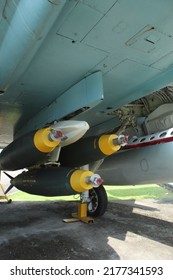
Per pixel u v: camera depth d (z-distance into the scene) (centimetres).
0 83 278
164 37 230
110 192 874
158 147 405
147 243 336
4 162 399
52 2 164
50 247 315
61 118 350
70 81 312
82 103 304
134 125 471
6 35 218
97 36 227
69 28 216
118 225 423
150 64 280
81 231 386
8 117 446
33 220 457
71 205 616
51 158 361
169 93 442
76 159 382
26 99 364
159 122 439
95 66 279
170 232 387
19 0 182
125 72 296
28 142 313
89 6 191
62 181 325
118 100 384
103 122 516
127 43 238
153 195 800
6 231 383
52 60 264
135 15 200
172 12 198
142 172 435
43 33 195
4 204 637
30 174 401
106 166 497
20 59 229
